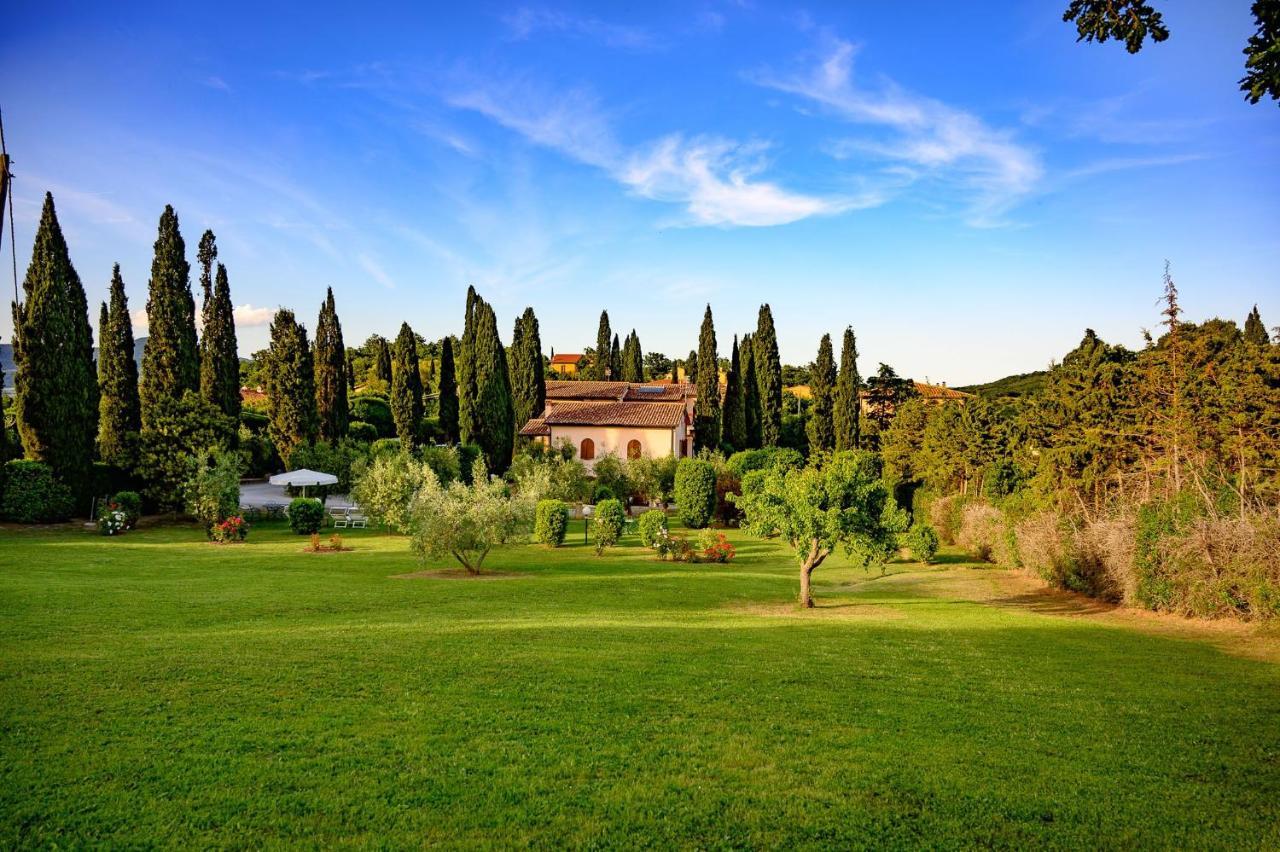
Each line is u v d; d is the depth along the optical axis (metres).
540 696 9.89
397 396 54.94
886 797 7.19
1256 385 23.81
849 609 19.02
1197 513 18.23
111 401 39.22
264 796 6.82
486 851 6.05
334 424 49.38
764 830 6.51
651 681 10.80
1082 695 10.83
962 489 40.12
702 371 66.44
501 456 52.81
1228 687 11.40
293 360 45.94
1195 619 17.36
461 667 11.15
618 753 8.07
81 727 8.21
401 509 32.09
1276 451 23.34
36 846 5.89
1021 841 6.41
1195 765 8.12
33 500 30.41
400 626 14.37
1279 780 7.76
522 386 61.41
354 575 21.58
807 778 7.58
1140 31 7.96
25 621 13.59
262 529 34.75
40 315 31.77
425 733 8.43
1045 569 23.36
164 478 35.38
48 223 32.06
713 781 7.46
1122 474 28.44
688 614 17.39
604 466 46.56
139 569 21.05
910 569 28.03
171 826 6.26
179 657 11.20
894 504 18.84
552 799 6.97
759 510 19.72
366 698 9.55
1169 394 27.14
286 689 9.80
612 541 30.53
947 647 14.09
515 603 17.88
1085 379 29.77
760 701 10.05
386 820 6.50
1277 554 15.93
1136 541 19.19
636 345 86.69
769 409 67.44
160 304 43.34
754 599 20.42
